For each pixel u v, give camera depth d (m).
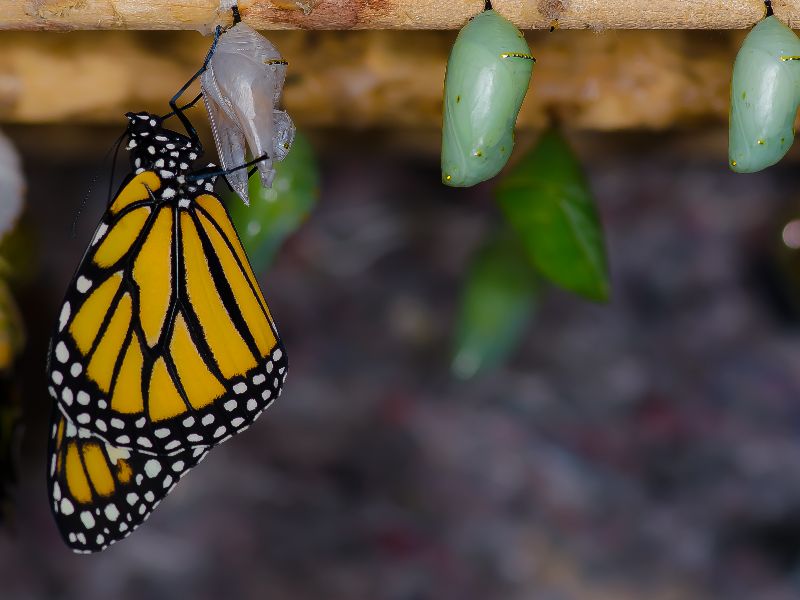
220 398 0.44
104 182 0.74
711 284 0.75
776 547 0.64
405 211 0.78
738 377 0.71
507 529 0.66
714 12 0.43
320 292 0.75
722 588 0.63
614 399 0.71
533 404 0.70
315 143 0.57
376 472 0.68
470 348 0.52
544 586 0.63
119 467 0.43
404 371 0.72
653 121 0.48
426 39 0.47
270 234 0.46
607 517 0.66
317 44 0.47
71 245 0.73
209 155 0.54
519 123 0.48
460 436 0.69
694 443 0.69
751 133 0.43
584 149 0.59
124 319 0.43
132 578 0.63
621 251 0.76
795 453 0.67
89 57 0.47
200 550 0.64
